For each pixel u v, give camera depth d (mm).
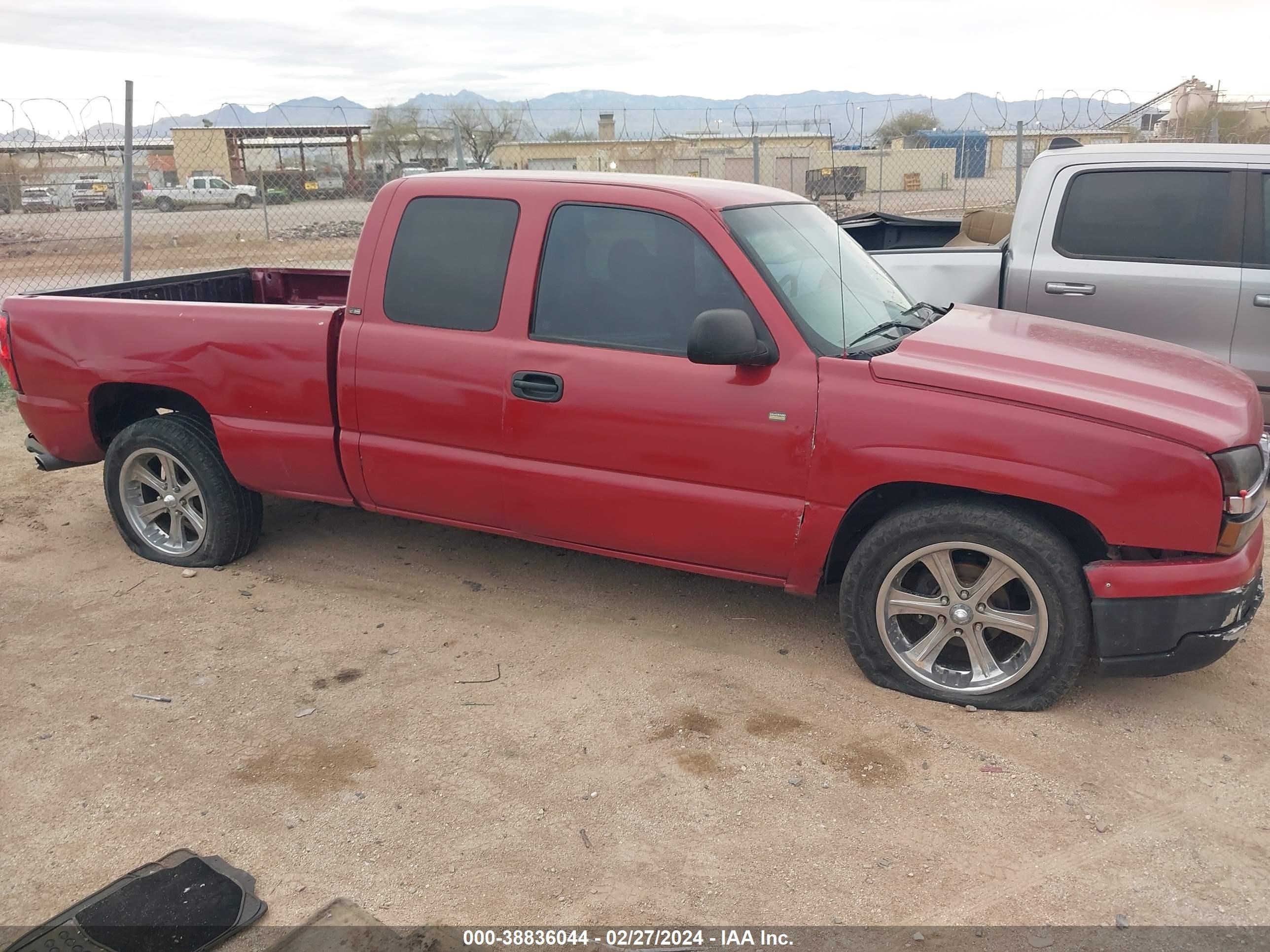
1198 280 5820
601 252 3916
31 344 4914
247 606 4578
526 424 4020
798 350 3613
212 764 3381
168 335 4641
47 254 21297
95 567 5027
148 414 5270
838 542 3803
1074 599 3439
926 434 3439
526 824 3068
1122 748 3455
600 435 3902
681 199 3836
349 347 4293
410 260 4207
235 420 4605
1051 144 6551
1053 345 3912
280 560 5094
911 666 3754
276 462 4586
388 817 3100
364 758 3414
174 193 33562
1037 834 3016
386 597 4676
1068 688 3600
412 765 3369
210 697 3807
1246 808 3146
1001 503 3518
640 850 2949
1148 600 3363
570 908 2721
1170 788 3238
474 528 4383
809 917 2684
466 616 4484
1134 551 3494
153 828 3057
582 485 3990
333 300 6242
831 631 4336
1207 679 3939
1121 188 6031
